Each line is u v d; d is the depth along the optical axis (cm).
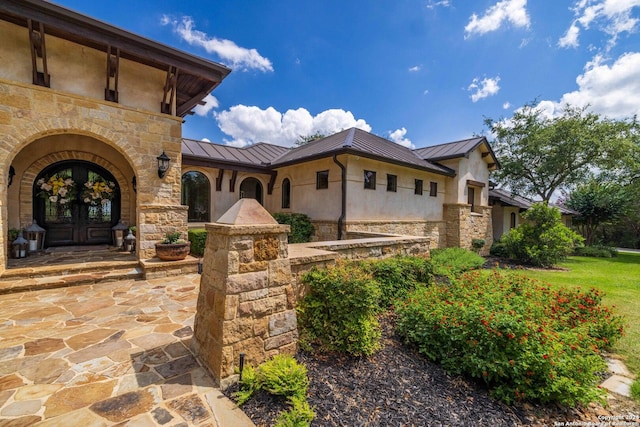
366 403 245
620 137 1495
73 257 680
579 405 262
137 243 652
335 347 320
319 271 380
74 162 782
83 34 513
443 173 1214
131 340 323
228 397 231
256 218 276
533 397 257
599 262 1227
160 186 660
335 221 942
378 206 1021
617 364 341
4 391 228
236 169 1102
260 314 271
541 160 1677
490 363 274
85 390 231
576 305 414
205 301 284
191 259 660
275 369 246
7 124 497
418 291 450
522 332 281
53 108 537
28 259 649
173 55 612
